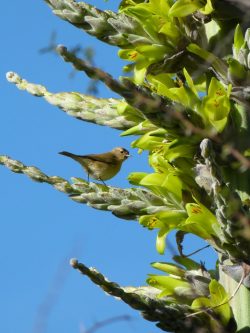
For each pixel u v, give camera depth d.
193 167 10.71
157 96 9.77
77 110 11.62
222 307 10.36
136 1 12.11
